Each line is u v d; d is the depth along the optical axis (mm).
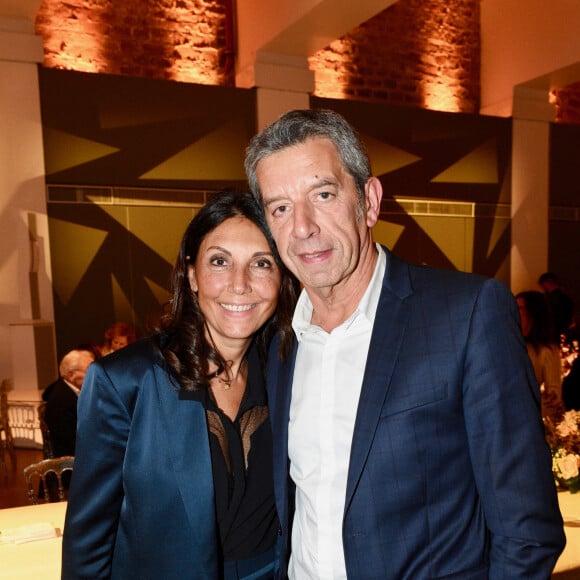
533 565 962
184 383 1228
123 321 5480
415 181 6445
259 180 1176
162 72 5711
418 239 6520
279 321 1398
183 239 1350
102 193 5309
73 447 3244
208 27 5836
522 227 6969
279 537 1358
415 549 1049
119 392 1199
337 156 1134
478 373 1016
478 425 1013
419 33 6605
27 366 4973
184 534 1205
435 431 1046
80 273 5309
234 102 5668
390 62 6500
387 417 1062
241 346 1361
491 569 1014
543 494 984
